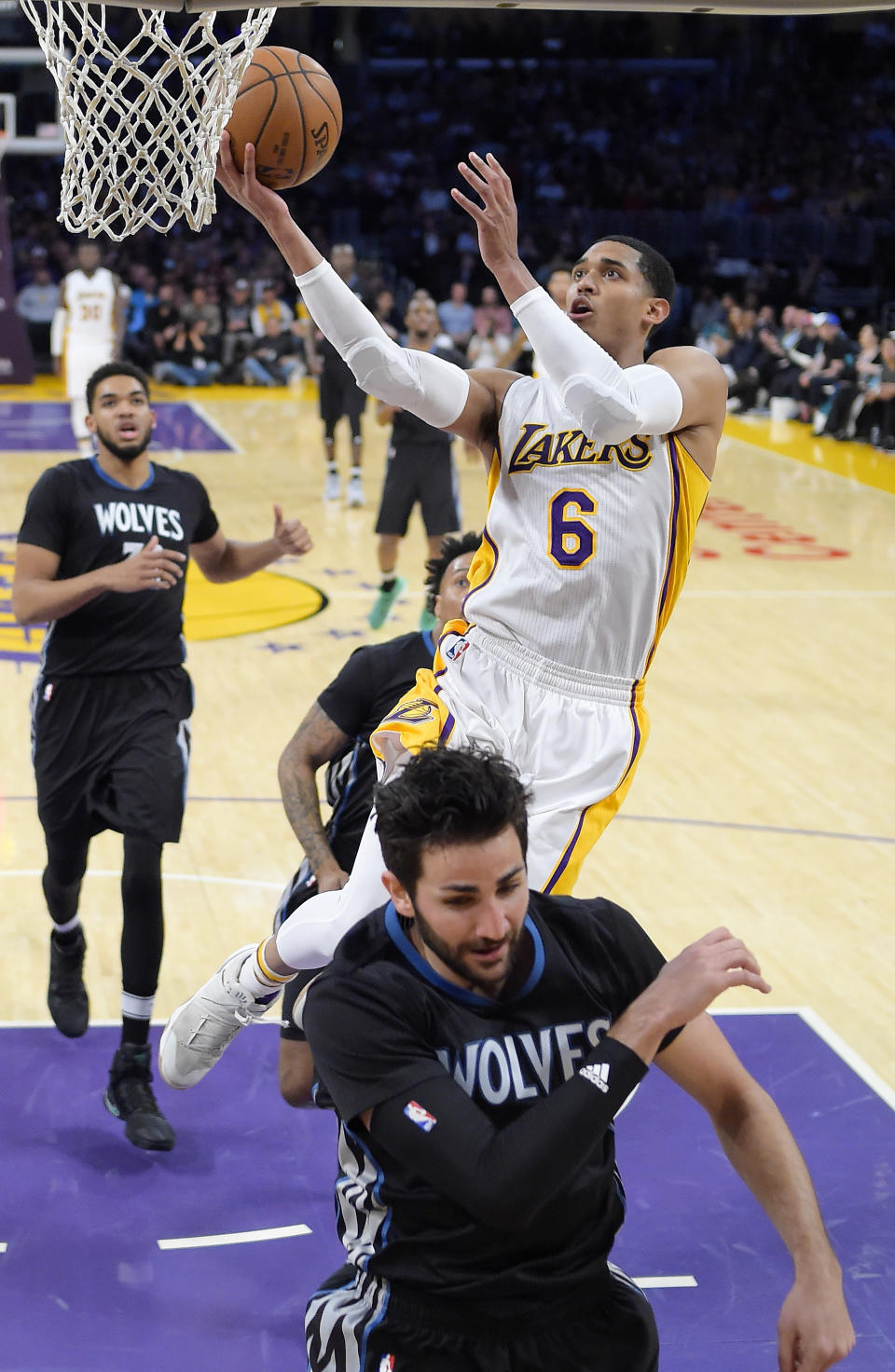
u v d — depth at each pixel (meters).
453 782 1.92
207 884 5.51
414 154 25.22
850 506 13.09
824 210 22.80
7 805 6.23
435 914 1.95
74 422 14.19
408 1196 2.05
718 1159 3.89
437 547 8.75
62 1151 3.87
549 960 2.09
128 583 3.88
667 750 7.08
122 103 2.89
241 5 2.82
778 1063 4.34
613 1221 2.16
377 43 26.27
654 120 25.58
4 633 8.62
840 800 6.51
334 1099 2.06
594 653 2.75
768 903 5.48
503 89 25.95
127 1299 3.29
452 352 9.70
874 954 5.09
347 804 3.68
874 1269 3.45
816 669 8.41
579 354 2.54
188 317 20.59
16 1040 4.42
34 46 23.22
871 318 20.84
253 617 9.23
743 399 18.94
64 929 4.37
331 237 23.47
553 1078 2.06
